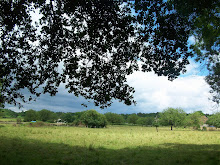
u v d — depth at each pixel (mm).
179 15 8391
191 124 55625
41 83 10008
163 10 8211
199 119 56062
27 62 9695
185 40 8711
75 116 81312
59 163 8297
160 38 8641
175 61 9422
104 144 15414
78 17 9164
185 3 7711
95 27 8664
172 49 8875
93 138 19562
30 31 9648
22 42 9227
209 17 8258
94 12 8406
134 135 25156
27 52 9680
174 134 28906
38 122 45625
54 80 10250
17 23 9164
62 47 10219
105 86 10109
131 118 112625
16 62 9125
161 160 9133
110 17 8445
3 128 29125
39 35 9734
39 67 9969
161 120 57188
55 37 9852
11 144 13148
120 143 16328
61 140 16625
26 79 9297
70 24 10062
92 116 59750
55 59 10023
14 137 17359
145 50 9930
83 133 26203
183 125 55500
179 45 8648
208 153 10914
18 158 8641
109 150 12383
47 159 9039
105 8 8148
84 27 9719
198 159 9156
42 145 13500
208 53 10188
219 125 51312
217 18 8234
